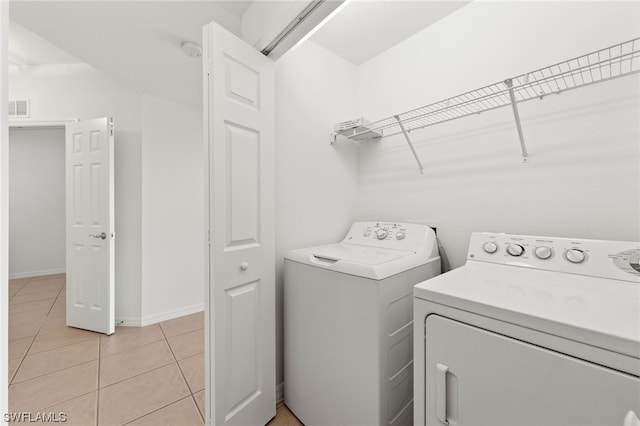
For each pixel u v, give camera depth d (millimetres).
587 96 1205
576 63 1231
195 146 2896
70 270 2455
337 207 1996
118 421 1397
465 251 1595
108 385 1673
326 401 1282
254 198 1363
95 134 2395
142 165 2562
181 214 2807
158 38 1688
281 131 1645
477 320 774
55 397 1562
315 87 1859
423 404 886
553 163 1294
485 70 1516
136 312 2553
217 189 1175
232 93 1243
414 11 1635
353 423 1158
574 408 624
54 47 2334
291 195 1697
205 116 1188
